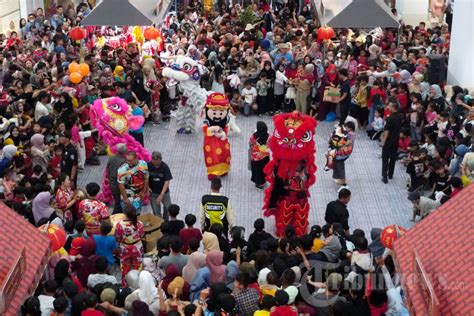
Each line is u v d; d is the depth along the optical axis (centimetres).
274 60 1975
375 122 1728
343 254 998
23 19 2419
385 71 1870
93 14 1606
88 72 1658
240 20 2520
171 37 2297
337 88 1805
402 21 2522
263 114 1936
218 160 1512
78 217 1227
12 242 785
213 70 1911
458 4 1870
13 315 693
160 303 893
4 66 1914
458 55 1866
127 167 1252
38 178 1277
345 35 2308
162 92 1867
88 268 976
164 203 1293
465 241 711
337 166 1480
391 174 1532
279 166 1224
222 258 973
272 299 844
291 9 2886
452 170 1382
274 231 1317
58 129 1424
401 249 787
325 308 889
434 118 1568
